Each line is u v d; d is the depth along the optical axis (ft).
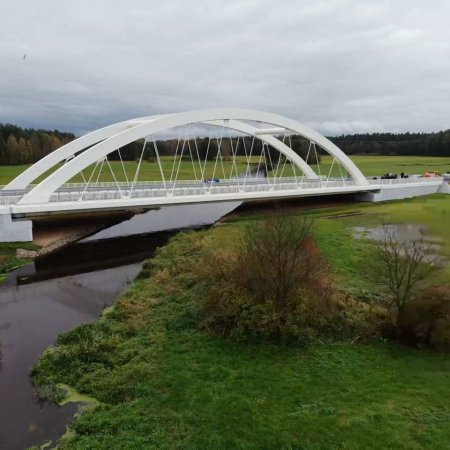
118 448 42.52
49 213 127.34
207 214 181.16
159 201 141.08
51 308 82.17
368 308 68.85
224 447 42.39
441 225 147.54
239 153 514.68
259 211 180.86
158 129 137.80
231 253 92.17
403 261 74.69
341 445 42.06
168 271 94.68
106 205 130.82
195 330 66.54
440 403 47.93
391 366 55.83
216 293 70.18
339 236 129.39
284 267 64.54
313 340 61.77
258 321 62.80
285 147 198.39
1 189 156.97
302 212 177.06
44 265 110.52
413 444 41.75
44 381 55.42
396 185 215.31
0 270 104.58
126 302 79.46
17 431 46.50
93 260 115.55
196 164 400.47
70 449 42.78
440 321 59.26
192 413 47.52
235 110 153.99
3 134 433.89
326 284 72.18
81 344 62.59
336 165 426.10
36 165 148.46
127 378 54.44
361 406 48.03
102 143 128.26
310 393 50.67
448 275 85.66
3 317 77.61
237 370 55.77
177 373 55.31
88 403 51.11
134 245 131.75
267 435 43.78
